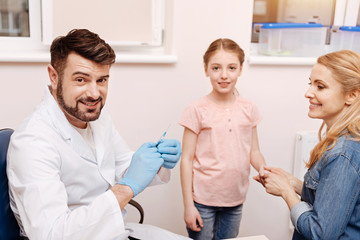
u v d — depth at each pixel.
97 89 0.88
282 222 1.83
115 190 0.88
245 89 1.64
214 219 1.40
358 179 0.85
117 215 0.84
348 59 0.92
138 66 1.52
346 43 1.74
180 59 1.55
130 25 1.56
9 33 1.53
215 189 1.34
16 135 0.90
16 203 0.86
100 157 1.05
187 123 1.34
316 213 0.88
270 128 1.71
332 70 0.92
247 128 1.36
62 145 0.94
